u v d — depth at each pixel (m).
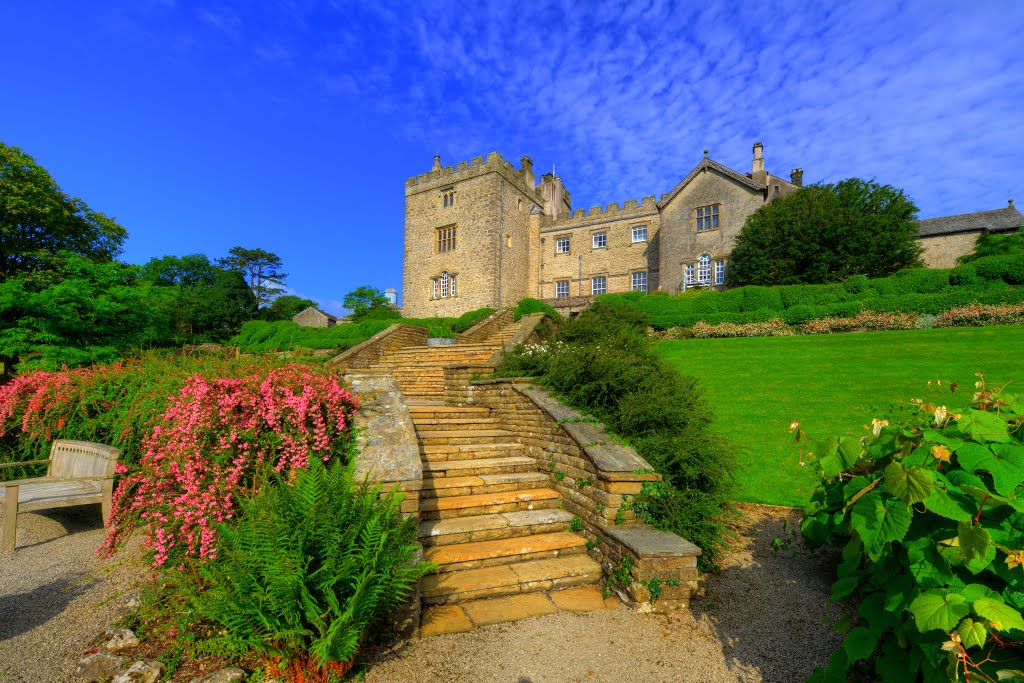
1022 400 2.27
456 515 4.76
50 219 24.48
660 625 3.46
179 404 4.30
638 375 5.95
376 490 3.17
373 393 4.78
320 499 2.82
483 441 6.56
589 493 4.60
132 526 4.20
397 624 3.20
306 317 55.56
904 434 2.34
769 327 18.62
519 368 7.95
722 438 5.42
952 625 1.65
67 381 6.54
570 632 3.37
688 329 19.86
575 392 5.91
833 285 19.44
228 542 2.99
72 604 3.43
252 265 60.25
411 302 37.16
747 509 5.51
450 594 3.75
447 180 35.59
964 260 23.00
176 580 3.07
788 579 4.12
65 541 4.69
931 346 12.23
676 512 4.30
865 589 2.32
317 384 4.41
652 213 33.59
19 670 2.70
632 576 3.73
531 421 6.12
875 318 17.17
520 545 4.32
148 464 4.20
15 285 13.03
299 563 2.51
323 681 2.71
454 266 34.97
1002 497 1.77
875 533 2.02
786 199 25.20
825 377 10.37
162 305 16.97
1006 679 1.64
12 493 4.39
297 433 3.93
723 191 28.22
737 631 3.37
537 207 40.06
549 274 37.88
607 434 5.03
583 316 13.14
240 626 2.62
